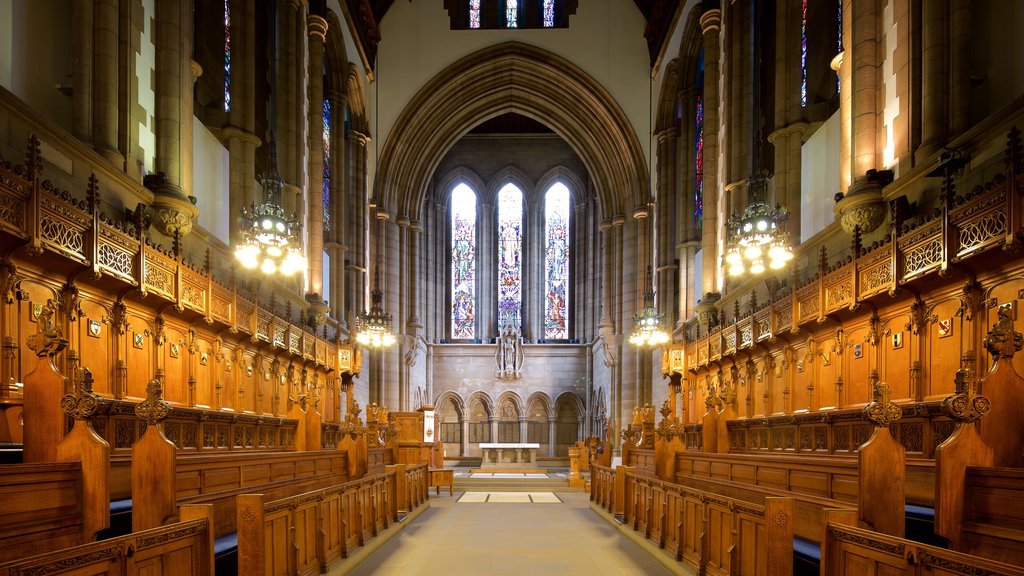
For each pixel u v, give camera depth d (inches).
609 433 1339.8
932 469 308.3
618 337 1354.6
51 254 345.7
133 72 490.3
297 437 672.4
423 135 1402.6
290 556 294.8
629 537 489.1
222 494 327.9
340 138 1103.0
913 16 446.0
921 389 385.7
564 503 767.7
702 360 808.9
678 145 1200.8
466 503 767.1
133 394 434.9
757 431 602.2
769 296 669.9
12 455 279.3
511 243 1740.9
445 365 1675.7
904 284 385.1
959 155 364.2
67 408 238.4
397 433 958.4
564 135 1435.8
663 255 1190.3
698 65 1090.7
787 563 250.7
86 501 234.5
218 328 552.1
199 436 465.7
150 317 461.4
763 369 644.7
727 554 303.7
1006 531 208.7
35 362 344.8
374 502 477.7
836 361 490.9
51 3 444.5
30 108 358.3
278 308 758.5
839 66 595.5
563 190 1742.1
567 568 383.9
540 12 1354.6
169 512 251.9
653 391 1234.0
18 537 207.8
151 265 434.6
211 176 670.5
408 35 1342.3
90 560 164.7
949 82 426.3
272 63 868.6
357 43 1169.4
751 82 817.5
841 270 461.1
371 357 1289.4
